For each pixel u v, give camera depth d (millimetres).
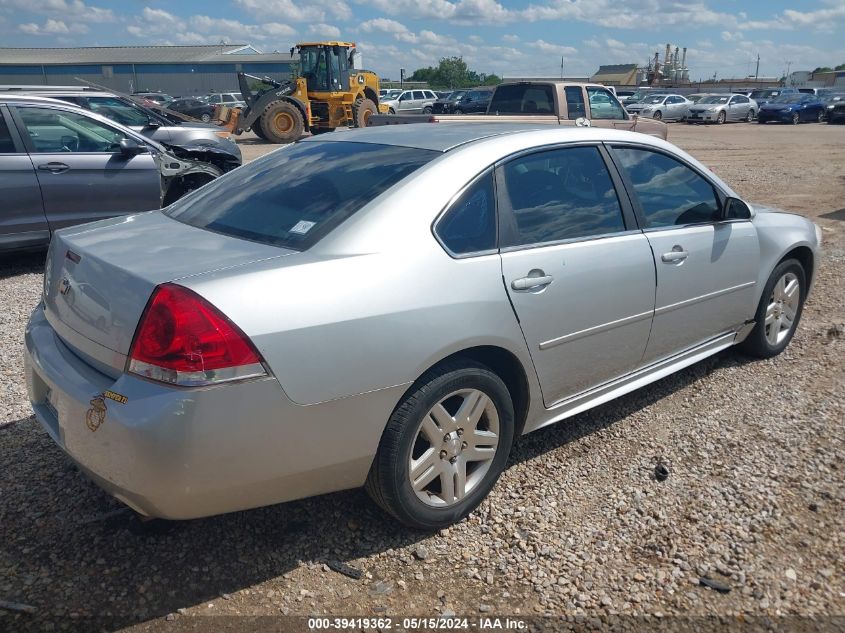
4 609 2520
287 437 2482
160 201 7883
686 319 4012
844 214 10312
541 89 13086
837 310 5922
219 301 2357
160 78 68125
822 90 41844
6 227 6926
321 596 2643
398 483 2785
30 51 71938
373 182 3012
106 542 2891
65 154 7207
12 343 5074
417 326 2701
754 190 12688
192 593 2635
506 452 3184
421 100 40875
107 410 2393
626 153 3811
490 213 3088
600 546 2936
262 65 70375
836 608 2611
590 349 3457
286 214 2973
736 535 2996
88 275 2682
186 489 2377
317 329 2484
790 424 3941
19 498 3158
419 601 2631
